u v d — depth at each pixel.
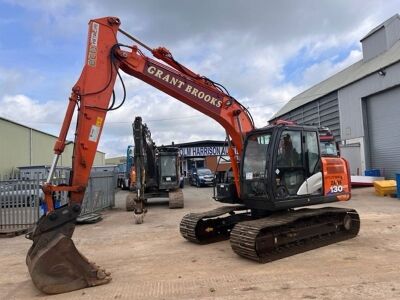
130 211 17.86
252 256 7.69
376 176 25.03
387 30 27.42
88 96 7.39
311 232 8.94
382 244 8.98
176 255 8.63
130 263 8.07
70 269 6.38
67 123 7.15
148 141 18.44
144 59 8.71
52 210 6.54
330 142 17.00
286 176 8.65
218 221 10.16
